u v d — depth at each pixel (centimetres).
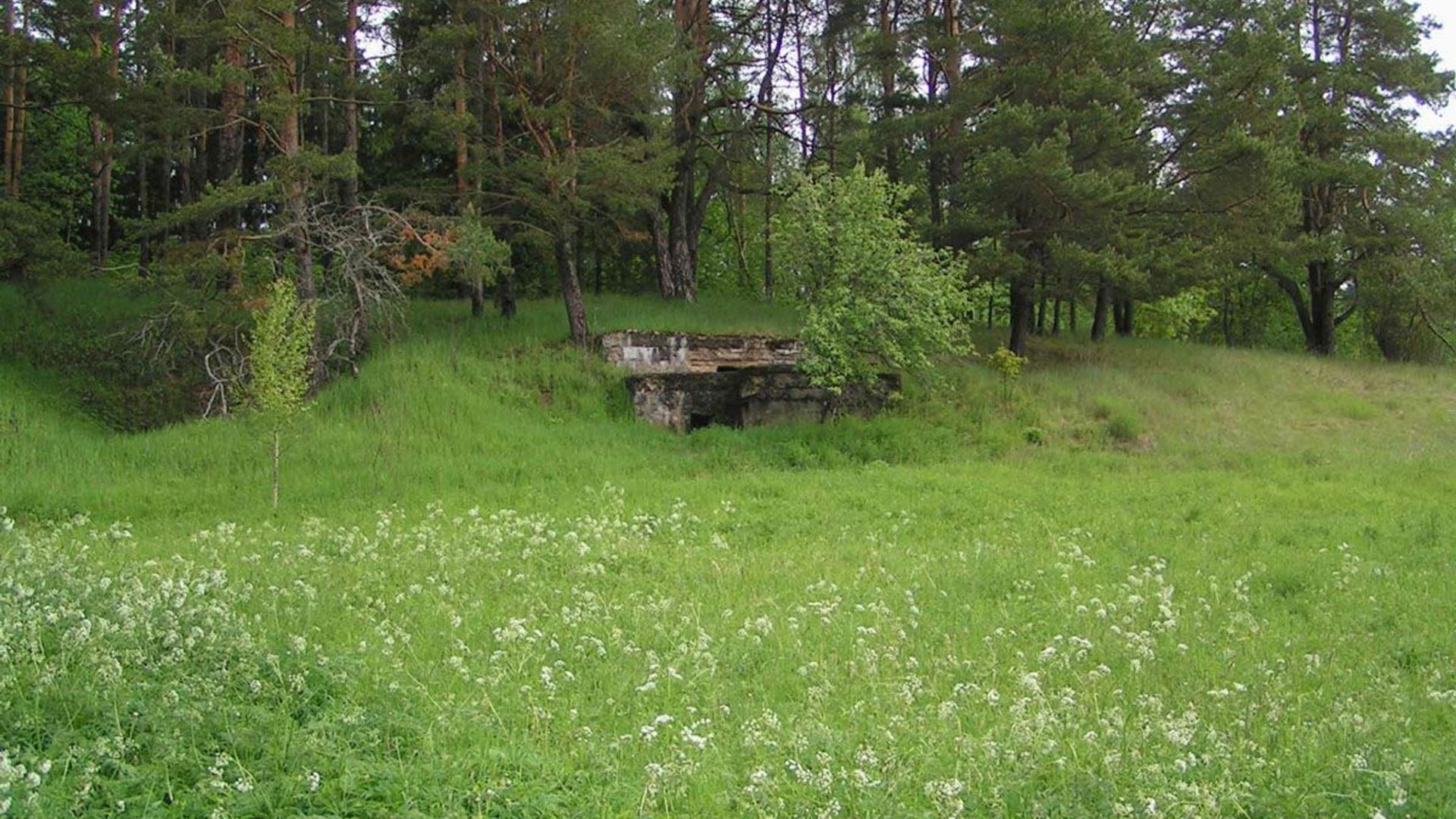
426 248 2619
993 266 2683
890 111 3341
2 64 2486
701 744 637
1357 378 3241
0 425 1998
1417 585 1234
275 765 584
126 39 2702
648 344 2653
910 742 677
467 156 2978
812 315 2325
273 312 1795
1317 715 774
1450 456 2422
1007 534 1544
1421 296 3491
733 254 4675
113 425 2292
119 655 718
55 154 3312
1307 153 3591
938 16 3397
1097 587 1178
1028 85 2767
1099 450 2420
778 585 1184
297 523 1560
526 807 561
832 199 2445
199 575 1052
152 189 3778
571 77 2617
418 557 1233
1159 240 2855
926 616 1049
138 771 563
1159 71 3034
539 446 2156
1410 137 3469
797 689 823
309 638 877
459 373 2442
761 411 2483
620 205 2814
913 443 2314
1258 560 1362
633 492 1830
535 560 1243
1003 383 2694
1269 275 4044
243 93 2555
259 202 2720
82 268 2433
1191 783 609
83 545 1257
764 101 3681
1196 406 2769
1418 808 591
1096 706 764
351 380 2328
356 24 2812
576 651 884
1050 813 566
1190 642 977
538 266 3925
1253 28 3167
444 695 740
